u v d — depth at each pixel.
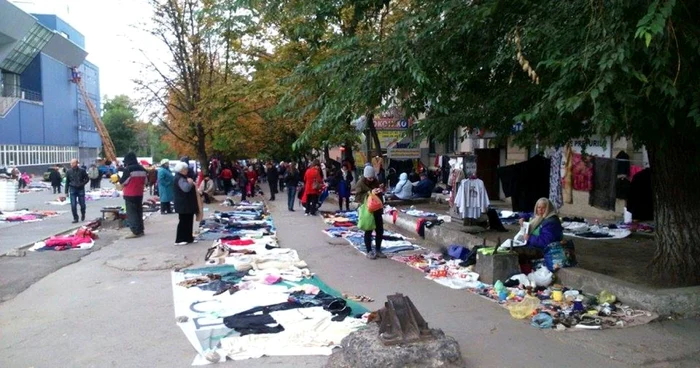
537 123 7.17
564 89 5.12
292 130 25.66
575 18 5.89
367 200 10.03
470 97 8.58
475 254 8.98
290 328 5.90
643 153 13.16
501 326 6.09
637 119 5.53
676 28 4.74
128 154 13.04
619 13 4.75
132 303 7.03
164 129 26.64
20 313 6.64
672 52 4.89
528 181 13.62
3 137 53.66
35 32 58.03
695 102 4.90
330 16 8.15
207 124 21.64
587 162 13.80
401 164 27.19
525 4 6.70
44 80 64.62
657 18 4.00
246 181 24.00
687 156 7.08
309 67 8.05
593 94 4.52
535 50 6.56
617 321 6.11
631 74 4.66
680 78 4.96
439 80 7.50
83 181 16.33
